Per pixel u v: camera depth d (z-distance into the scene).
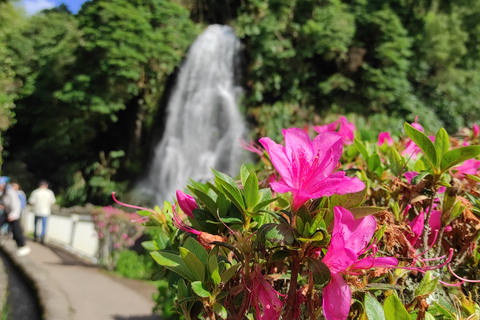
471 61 16.69
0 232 11.88
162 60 17.11
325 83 14.46
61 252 9.73
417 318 0.83
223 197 0.95
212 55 16.81
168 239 1.17
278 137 14.26
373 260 0.75
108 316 4.96
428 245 1.10
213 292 0.79
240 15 16.25
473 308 0.91
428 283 0.83
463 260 1.10
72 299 5.59
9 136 21.56
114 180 18.56
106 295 5.93
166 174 16.59
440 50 15.19
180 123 16.89
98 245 8.36
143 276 7.17
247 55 15.85
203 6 18.70
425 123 14.36
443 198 1.10
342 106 14.63
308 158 0.83
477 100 15.84
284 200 1.09
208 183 1.08
